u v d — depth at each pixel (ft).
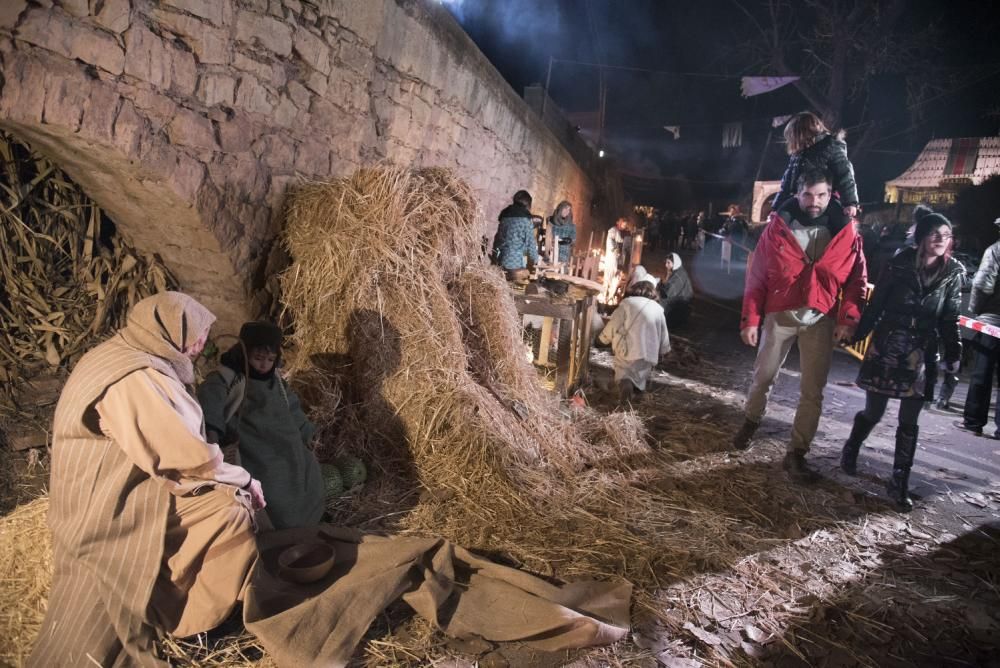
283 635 8.17
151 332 8.22
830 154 14.08
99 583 7.86
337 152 16.79
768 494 14.66
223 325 15.35
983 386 20.08
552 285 21.94
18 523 9.80
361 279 14.11
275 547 10.25
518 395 16.21
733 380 24.64
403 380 13.88
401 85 19.44
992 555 12.80
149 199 12.57
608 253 39.52
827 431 19.42
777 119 64.95
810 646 9.77
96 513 7.85
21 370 13.19
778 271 14.84
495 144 31.01
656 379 23.75
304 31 14.51
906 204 72.95
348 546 10.37
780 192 15.14
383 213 14.82
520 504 12.78
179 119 11.80
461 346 14.96
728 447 17.24
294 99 14.75
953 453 18.49
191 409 8.31
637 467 15.46
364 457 13.51
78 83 9.95
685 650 9.40
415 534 11.62
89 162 11.51
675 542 12.21
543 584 10.13
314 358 14.30
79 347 13.92
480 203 17.72
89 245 13.92
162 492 8.18
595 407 19.62
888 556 12.52
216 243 13.35
